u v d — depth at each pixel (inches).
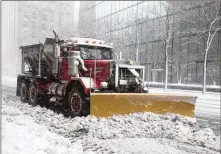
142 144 232.1
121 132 271.0
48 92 440.8
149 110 322.7
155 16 1202.6
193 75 1115.3
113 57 414.3
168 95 329.4
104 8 1818.4
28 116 336.8
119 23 1284.4
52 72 422.6
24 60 536.7
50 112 375.9
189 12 957.2
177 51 1180.5
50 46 425.4
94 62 359.6
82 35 1461.6
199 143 247.8
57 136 240.1
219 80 1000.9
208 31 877.8
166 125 291.0
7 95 601.3
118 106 311.4
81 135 264.1
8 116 298.2
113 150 213.0
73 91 353.1
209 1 890.7
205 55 866.1
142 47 1338.6
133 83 349.1
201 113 453.7
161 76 1272.1
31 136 215.8
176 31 1175.6
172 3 1003.3
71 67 371.6
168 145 236.2
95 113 304.8
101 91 339.0
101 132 265.1
